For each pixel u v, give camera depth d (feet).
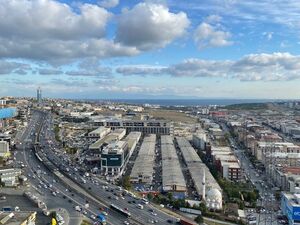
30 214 575.38
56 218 647.56
